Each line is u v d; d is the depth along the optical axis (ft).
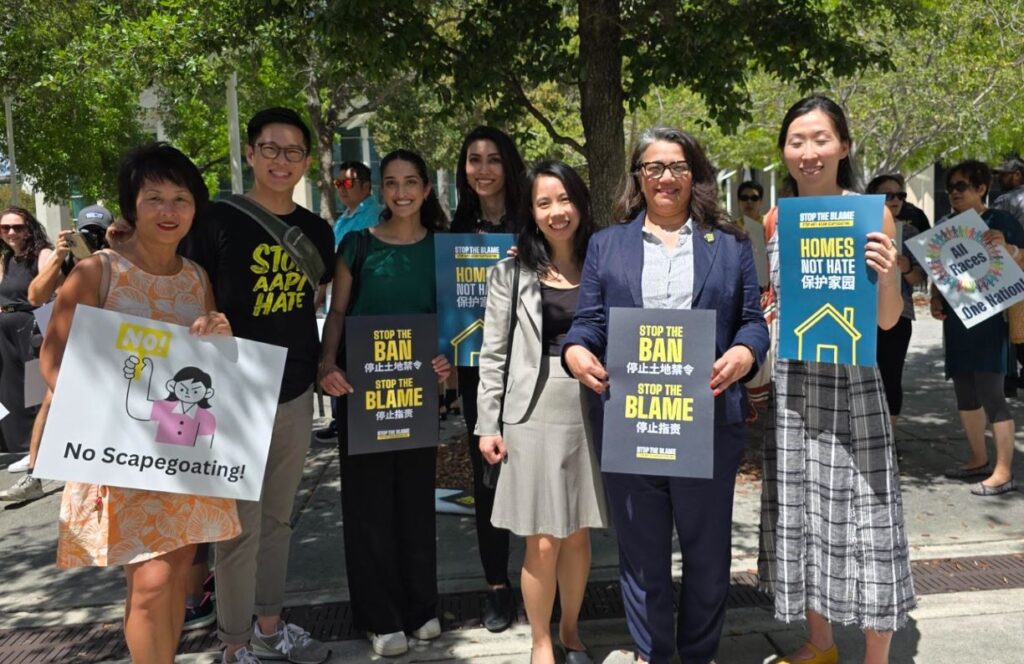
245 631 10.80
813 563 10.28
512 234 11.92
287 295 10.85
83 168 46.88
